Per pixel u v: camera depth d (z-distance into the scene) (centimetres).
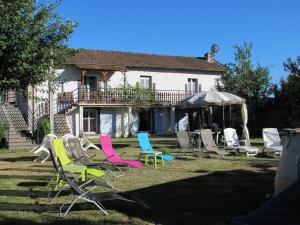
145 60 3728
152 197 883
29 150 2084
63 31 1144
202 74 3881
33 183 1050
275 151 1677
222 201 846
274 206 385
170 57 4047
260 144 2261
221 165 1398
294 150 543
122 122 3447
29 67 1059
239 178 1123
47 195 895
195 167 1346
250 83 3162
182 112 3700
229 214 741
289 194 400
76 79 3269
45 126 2248
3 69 1048
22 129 2386
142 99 3406
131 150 2006
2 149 2145
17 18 1018
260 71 3172
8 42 1012
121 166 1338
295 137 543
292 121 2783
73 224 677
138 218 712
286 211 372
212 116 3316
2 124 2195
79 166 910
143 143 1441
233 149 1745
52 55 1148
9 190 955
